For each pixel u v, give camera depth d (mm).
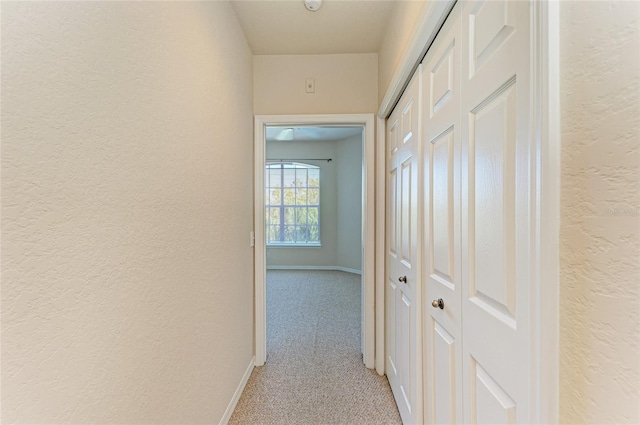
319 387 1836
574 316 456
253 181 2074
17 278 480
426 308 1184
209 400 1273
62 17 559
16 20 477
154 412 856
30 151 499
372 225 2059
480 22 744
